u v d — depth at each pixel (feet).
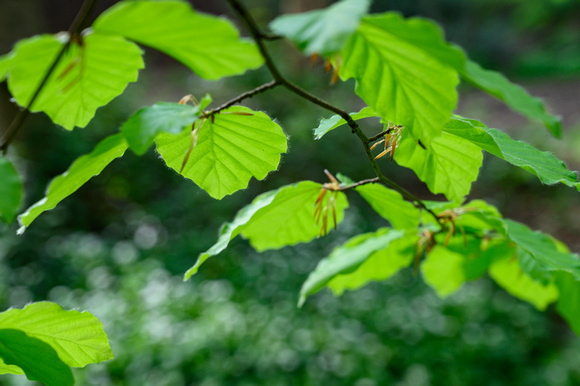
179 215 26.43
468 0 59.06
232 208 26.68
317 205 4.59
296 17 2.06
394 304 18.06
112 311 16.84
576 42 57.57
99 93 3.14
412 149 4.38
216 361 14.67
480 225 5.43
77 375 13.50
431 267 6.69
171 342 15.34
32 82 2.77
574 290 5.50
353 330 16.44
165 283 19.44
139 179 27.68
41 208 3.12
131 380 14.05
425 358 15.55
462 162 4.34
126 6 2.00
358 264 5.22
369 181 4.52
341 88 30.48
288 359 14.76
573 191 28.04
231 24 2.19
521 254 5.11
